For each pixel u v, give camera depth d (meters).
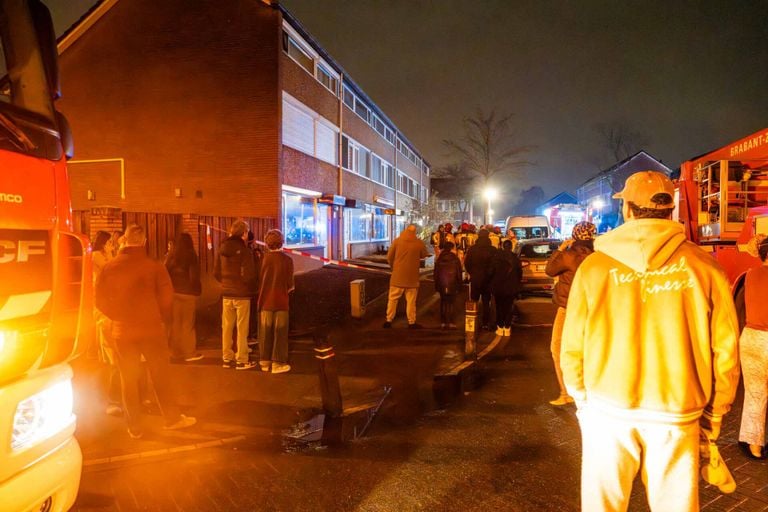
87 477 3.96
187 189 17.27
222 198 17.05
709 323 2.28
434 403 5.67
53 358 2.70
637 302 2.30
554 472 4.01
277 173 16.62
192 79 17.16
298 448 4.49
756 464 4.11
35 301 2.54
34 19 2.73
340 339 8.84
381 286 15.65
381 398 5.85
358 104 26.00
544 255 13.58
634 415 2.29
